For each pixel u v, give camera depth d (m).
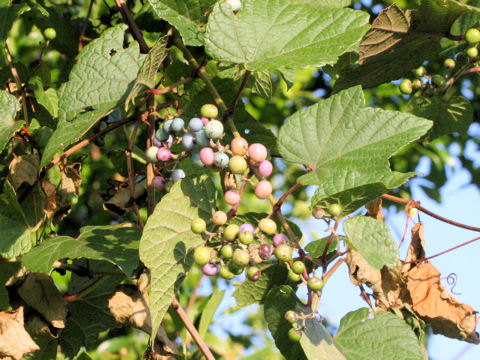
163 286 0.68
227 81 0.77
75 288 0.80
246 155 0.66
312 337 0.68
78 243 0.72
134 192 0.79
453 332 0.73
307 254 0.67
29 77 0.82
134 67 0.76
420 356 0.68
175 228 0.69
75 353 0.81
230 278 0.66
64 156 0.76
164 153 0.71
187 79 0.76
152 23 0.86
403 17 0.75
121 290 0.74
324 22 0.70
